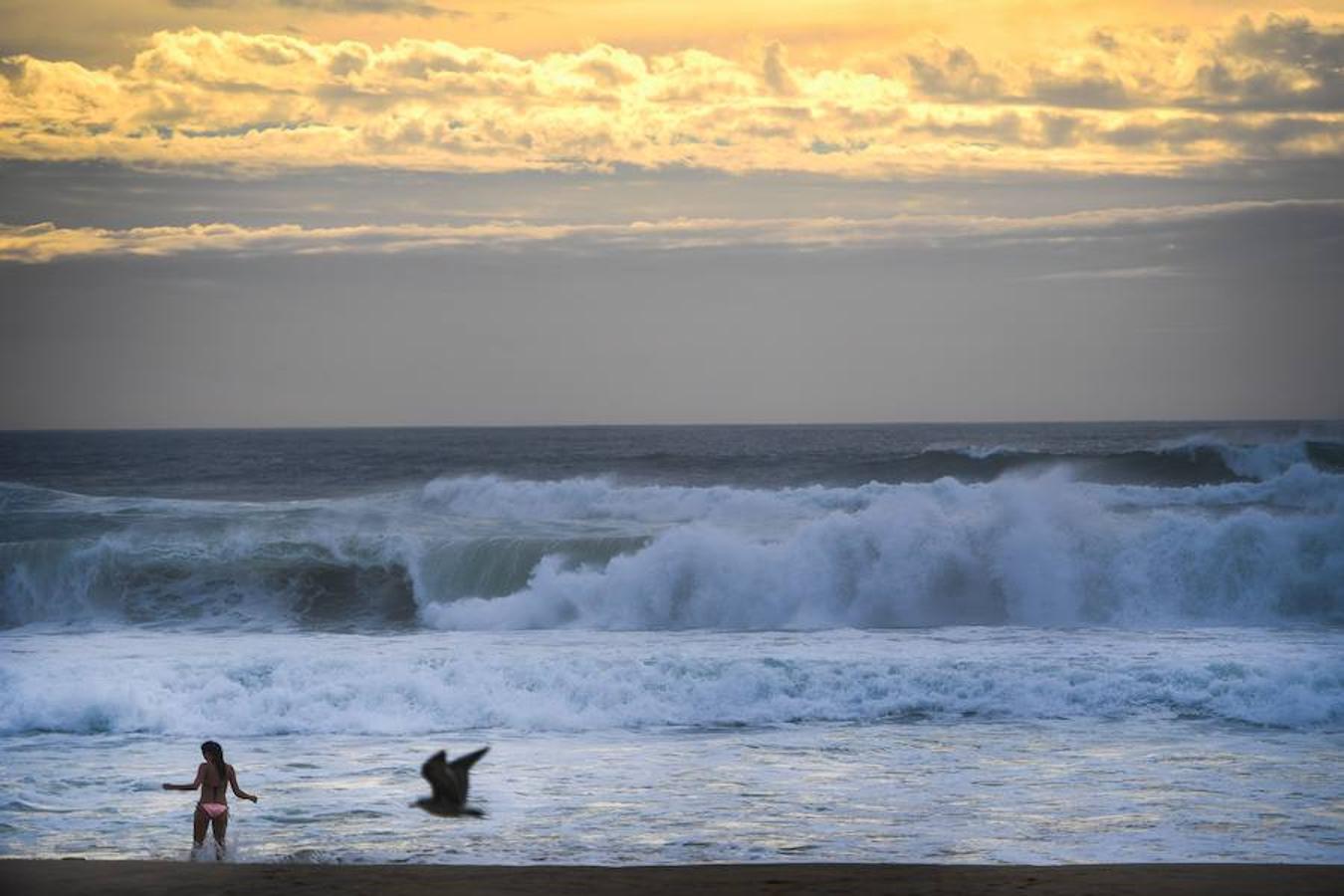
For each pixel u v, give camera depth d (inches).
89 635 4281.5
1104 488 6240.2
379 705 3085.6
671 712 3090.6
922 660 3442.4
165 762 2642.7
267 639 4141.2
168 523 5521.7
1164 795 2335.1
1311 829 2105.1
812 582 4466.0
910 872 1824.6
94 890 1742.1
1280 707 3041.3
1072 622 4335.6
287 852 1991.9
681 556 4500.5
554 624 4463.6
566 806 2277.3
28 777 2511.1
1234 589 4394.7
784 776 2508.6
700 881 1780.3
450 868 1856.5
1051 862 1918.1
